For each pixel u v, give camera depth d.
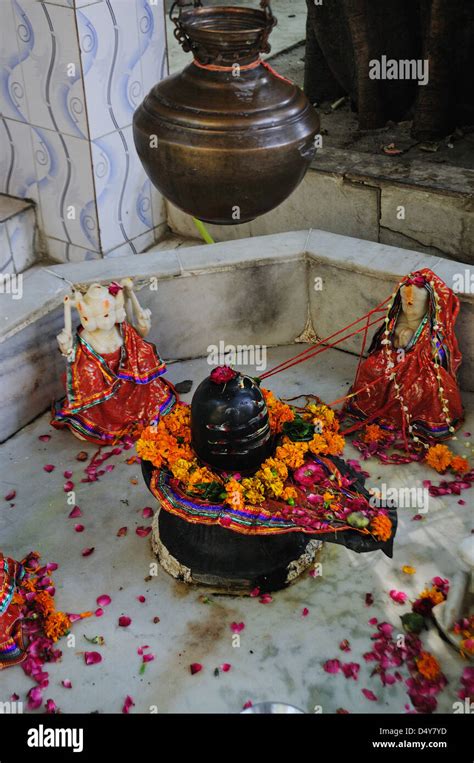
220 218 2.35
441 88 5.29
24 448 4.51
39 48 4.73
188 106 2.17
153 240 5.71
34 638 3.51
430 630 3.49
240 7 2.22
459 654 3.40
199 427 3.29
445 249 5.05
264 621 3.57
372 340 4.56
